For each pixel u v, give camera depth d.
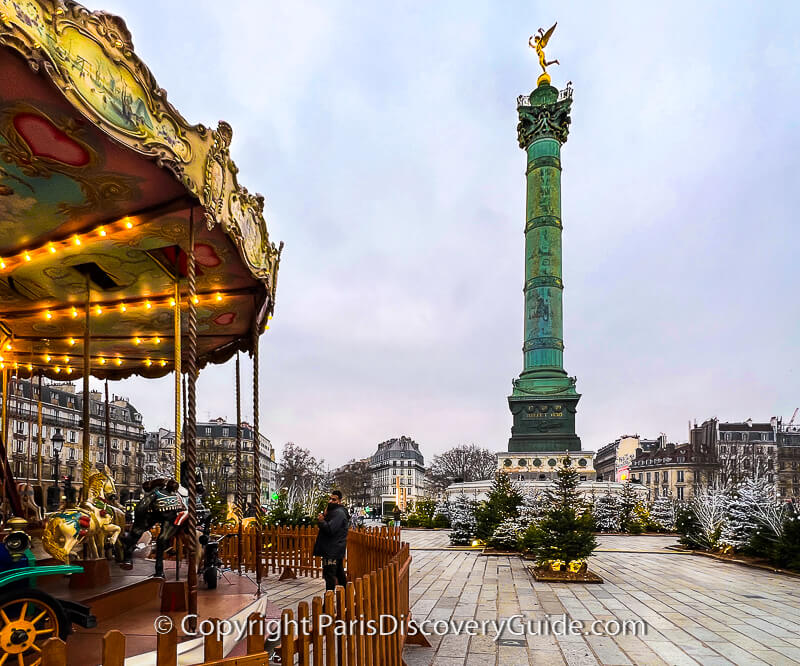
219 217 7.32
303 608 3.83
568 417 48.16
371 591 5.37
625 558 21.52
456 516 27.84
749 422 106.50
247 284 11.20
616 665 7.54
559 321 49.38
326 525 10.22
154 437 75.94
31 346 15.34
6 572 4.77
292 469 80.31
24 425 44.09
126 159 6.36
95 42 4.98
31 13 4.30
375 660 5.42
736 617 10.59
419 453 152.50
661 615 10.72
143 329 14.05
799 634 9.28
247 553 15.09
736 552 21.25
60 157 6.29
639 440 121.38
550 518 16.86
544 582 14.77
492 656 7.94
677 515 29.16
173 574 9.59
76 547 8.66
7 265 9.73
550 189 50.38
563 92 51.88
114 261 9.94
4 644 4.61
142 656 5.23
